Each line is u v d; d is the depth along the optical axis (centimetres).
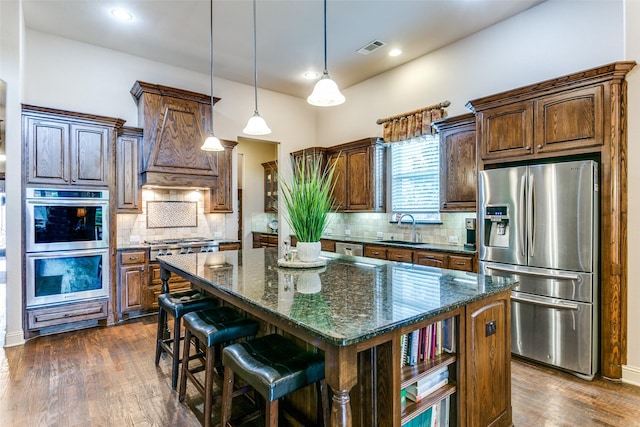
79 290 364
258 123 295
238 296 166
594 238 257
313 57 451
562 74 325
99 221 377
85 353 305
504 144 313
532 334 286
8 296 321
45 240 345
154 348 316
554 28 330
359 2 331
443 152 395
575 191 262
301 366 146
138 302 401
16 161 326
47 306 346
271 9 341
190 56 448
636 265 252
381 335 128
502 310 190
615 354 256
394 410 134
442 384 163
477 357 172
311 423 180
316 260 246
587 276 257
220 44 416
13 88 325
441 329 168
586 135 265
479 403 173
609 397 234
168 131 434
